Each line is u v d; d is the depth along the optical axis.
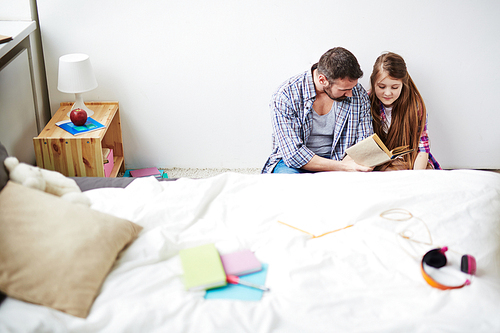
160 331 0.98
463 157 2.67
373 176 1.64
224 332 0.98
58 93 2.45
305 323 1.00
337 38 2.35
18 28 2.07
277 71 2.43
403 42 2.37
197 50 2.37
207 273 1.13
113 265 1.15
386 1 2.27
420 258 1.22
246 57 2.39
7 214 1.11
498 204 1.44
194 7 2.27
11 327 0.94
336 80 1.88
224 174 1.60
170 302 1.05
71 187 1.37
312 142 2.23
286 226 1.37
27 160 2.29
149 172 2.54
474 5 2.29
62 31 2.30
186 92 2.47
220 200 1.49
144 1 2.25
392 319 1.01
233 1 2.26
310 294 1.08
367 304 1.06
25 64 2.22
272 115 2.14
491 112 2.54
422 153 2.28
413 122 2.23
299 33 2.34
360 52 2.39
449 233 1.31
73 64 2.10
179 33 2.33
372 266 1.19
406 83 2.17
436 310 1.04
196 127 2.57
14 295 1.02
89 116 2.27
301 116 2.11
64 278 1.03
